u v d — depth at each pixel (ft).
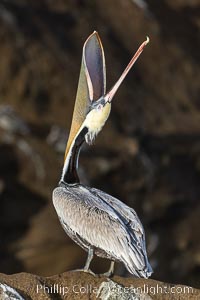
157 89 94.32
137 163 80.28
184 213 80.02
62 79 85.15
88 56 33.91
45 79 84.58
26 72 84.02
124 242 31.45
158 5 105.09
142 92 92.32
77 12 95.96
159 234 78.02
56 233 72.84
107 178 78.38
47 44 87.76
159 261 76.54
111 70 91.66
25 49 85.66
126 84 91.35
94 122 33.30
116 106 87.30
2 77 83.46
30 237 73.20
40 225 73.77
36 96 83.35
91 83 33.68
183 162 84.48
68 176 33.81
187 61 100.37
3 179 76.38
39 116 81.92
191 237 78.64
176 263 77.10
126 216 32.48
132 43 97.25
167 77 96.89
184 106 94.32
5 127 79.30
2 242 73.00
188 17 106.42
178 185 81.51
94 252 32.86
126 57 94.89
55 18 93.35
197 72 100.07
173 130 87.71
